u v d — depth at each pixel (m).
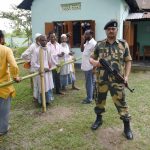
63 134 4.91
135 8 13.98
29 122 5.50
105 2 11.83
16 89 8.16
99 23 12.05
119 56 4.45
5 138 4.79
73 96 7.39
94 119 5.60
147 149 4.39
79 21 12.39
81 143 4.56
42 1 12.94
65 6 12.50
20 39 24.17
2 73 4.44
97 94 4.84
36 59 6.26
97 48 4.64
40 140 4.71
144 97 7.24
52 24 12.66
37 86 6.39
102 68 4.62
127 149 4.38
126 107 4.66
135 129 5.12
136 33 14.88
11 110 6.23
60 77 7.75
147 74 10.73
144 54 14.39
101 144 4.54
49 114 5.95
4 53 4.36
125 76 4.55
